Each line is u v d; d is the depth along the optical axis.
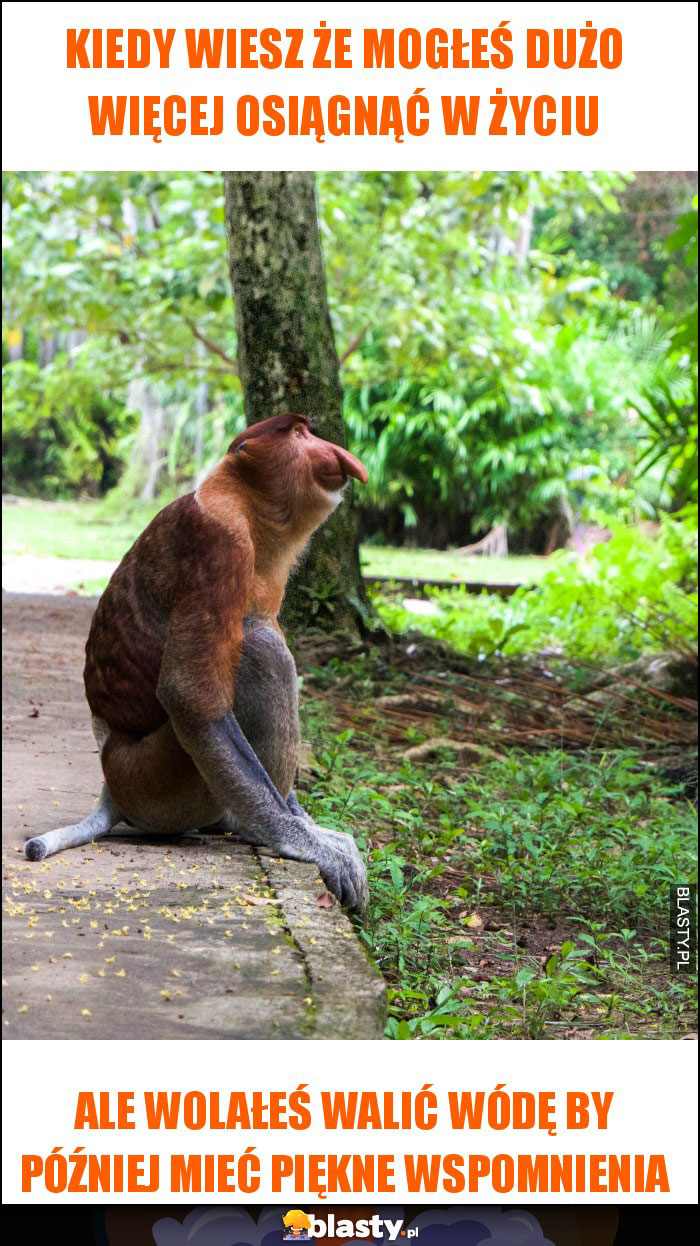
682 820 6.02
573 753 7.58
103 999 2.76
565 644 10.77
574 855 5.18
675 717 8.49
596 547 12.47
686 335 10.23
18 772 5.12
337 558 8.63
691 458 10.27
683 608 11.39
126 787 4.06
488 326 15.18
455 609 13.16
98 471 29.52
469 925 4.54
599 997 4.00
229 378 15.44
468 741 7.54
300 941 3.18
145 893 3.51
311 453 3.92
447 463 22.77
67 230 14.14
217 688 3.76
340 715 7.60
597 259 26.91
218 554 3.77
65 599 12.44
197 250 12.52
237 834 4.31
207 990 2.84
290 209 8.06
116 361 14.91
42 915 3.28
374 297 14.06
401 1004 3.71
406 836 5.24
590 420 22.28
